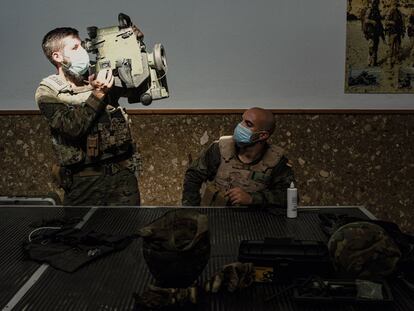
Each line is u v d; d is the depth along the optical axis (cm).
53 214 210
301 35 328
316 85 333
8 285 144
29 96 337
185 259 126
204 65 331
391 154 338
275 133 337
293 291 136
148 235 127
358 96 334
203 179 245
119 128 244
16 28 330
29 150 342
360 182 341
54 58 243
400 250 151
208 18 327
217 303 133
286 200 216
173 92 335
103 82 233
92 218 204
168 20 327
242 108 336
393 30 327
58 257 160
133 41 241
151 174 343
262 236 180
